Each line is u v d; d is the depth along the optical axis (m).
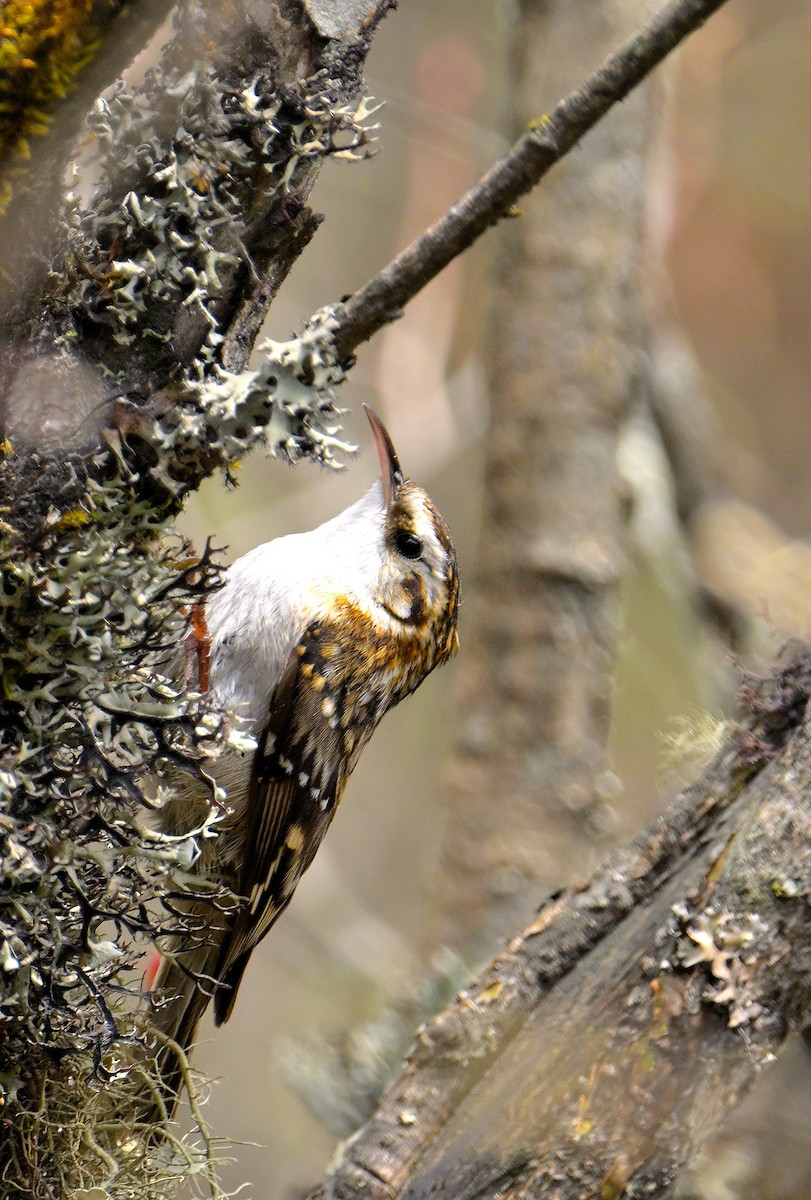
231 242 4.25
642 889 5.16
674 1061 4.59
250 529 12.30
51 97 3.51
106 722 4.28
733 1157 7.02
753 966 4.56
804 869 4.54
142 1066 4.89
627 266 9.76
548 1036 4.94
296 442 4.26
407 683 7.76
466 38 12.99
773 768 4.79
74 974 4.49
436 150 11.77
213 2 4.05
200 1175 5.10
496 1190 4.78
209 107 4.09
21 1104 4.50
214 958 6.87
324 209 13.75
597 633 9.88
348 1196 5.18
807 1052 7.10
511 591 9.86
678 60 10.04
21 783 4.09
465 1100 5.18
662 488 10.61
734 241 14.38
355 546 7.57
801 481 14.98
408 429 11.98
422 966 9.80
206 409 4.21
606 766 10.12
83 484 4.18
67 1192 4.64
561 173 9.66
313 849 7.37
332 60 4.25
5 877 4.07
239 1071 12.14
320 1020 11.13
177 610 4.34
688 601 10.35
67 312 4.14
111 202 4.16
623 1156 4.62
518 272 9.80
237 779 6.99
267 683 7.10
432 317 12.12
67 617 4.12
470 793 9.93
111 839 4.32
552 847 9.74
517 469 9.82
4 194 3.71
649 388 10.72
